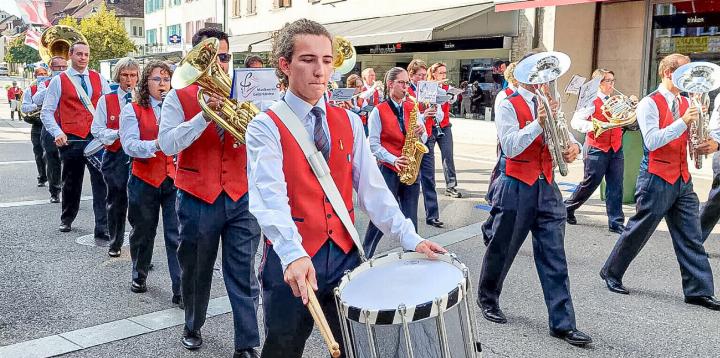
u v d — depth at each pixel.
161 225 7.71
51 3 90.50
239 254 3.84
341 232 2.64
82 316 4.71
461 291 2.30
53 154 8.68
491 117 17.17
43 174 10.17
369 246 5.86
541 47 15.13
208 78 3.48
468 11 16.62
